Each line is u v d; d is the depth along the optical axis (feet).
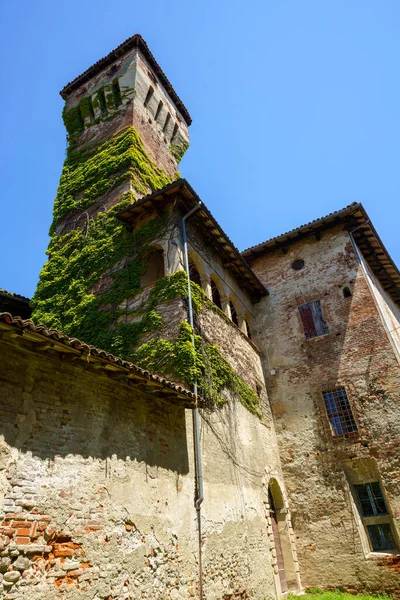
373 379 51.42
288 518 48.34
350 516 46.47
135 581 22.49
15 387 20.15
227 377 42.98
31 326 19.24
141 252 46.34
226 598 29.94
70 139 70.33
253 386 51.34
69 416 22.31
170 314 39.83
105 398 25.12
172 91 80.33
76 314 47.44
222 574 30.53
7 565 16.93
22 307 53.67
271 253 68.23
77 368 23.85
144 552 23.77
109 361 23.00
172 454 29.40
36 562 18.04
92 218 55.57
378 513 46.29
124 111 66.23
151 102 71.82
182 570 26.27
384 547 44.98
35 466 19.52
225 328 47.80
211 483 33.40
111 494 22.95
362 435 49.32
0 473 17.97
